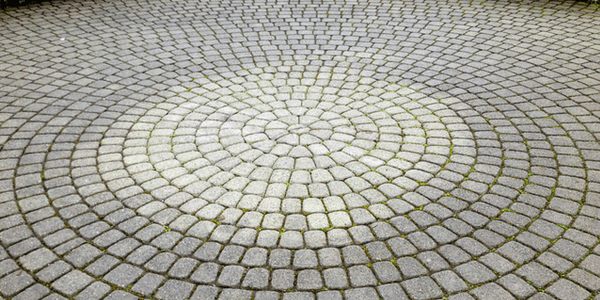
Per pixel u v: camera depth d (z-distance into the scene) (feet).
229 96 18.97
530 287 9.78
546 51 22.56
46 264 10.47
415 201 12.57
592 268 10.23
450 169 13.96
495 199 12.55
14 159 14.49
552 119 16.55
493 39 24.43
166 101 18.48
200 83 20.12
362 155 14.83
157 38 25.43
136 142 15.58
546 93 18.44
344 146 15.37
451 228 11.55
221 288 9.90
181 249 10.97
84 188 13.14
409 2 31.86
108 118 17.11
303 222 11.91
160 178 13.65
